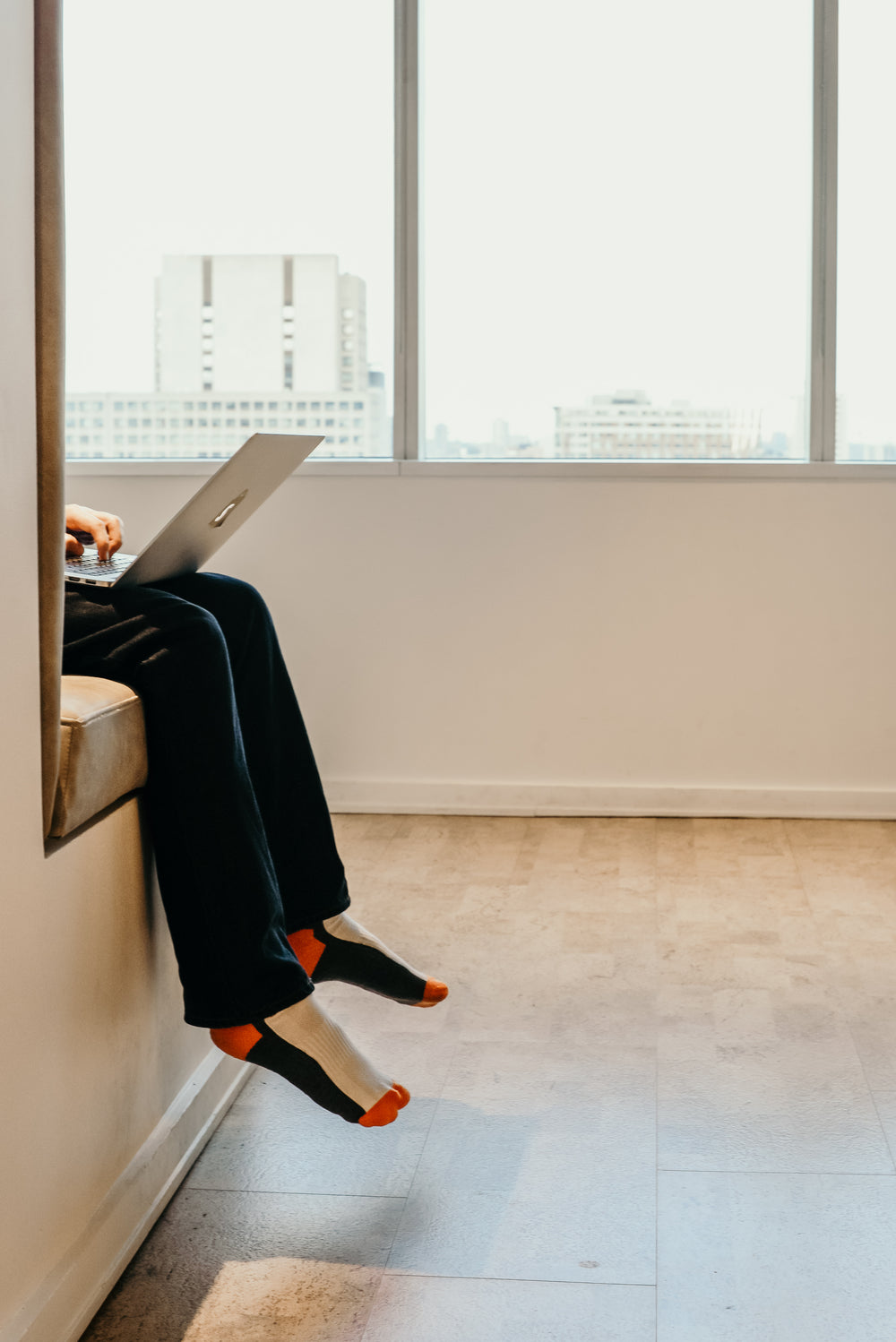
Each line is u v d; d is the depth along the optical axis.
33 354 0.99
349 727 3.03
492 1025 1.78
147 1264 1.22
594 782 2.98
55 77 0.99
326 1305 1.15
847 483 2.85
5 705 0.95
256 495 1.39
